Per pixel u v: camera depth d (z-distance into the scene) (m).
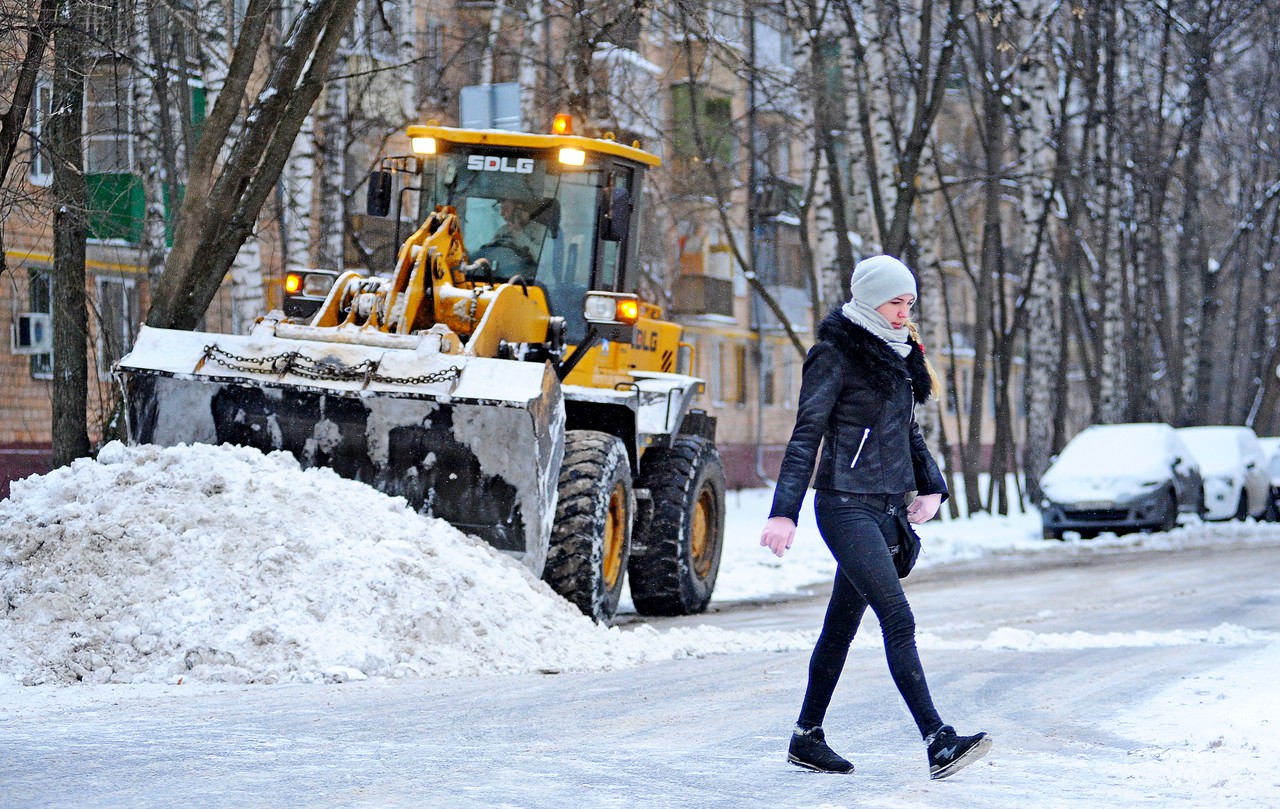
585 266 28.59
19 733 13.34
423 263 25.41
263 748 12.57
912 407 11.90
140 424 24.34
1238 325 101.44
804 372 11.73
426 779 11.26
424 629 19.33
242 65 28.81
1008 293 126.19
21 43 27.27
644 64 65.50
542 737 13.65
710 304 89.56
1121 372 82.94
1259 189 103.69
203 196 29.09
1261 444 69.75
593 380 28.44
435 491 23.52
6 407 50.59
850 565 11.52
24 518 19.81
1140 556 46.31
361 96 49.09
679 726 14.52
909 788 11.26
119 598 18.61
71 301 30.42
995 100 64.38
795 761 12.12
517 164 28.83
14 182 29.20
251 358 24.02
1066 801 10.70
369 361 23.62
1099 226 87.06
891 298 11.73
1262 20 88.06
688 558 29.38
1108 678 18.81
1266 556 43.53
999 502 69.94
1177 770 12.04
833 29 62.19
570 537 24.19
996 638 23.86
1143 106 86.31
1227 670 19.25
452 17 64.88
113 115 38.62
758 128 80.44
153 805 10.08
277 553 19.34
